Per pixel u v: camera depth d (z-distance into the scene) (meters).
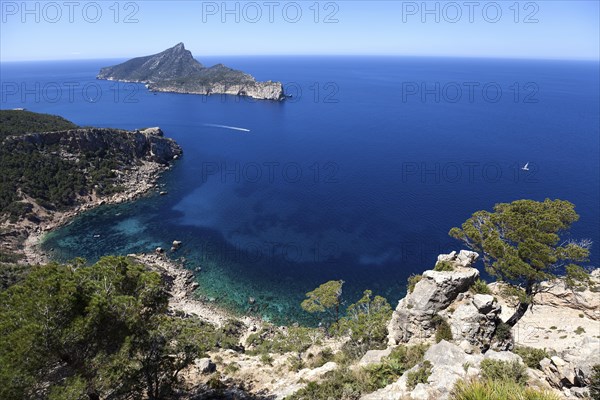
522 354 25.25
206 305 71.94
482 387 14.88
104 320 19.30
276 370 35.44
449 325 30.44
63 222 107.06
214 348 44.56
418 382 20.58
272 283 79.12
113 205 119.19
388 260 85.25
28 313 17.58
